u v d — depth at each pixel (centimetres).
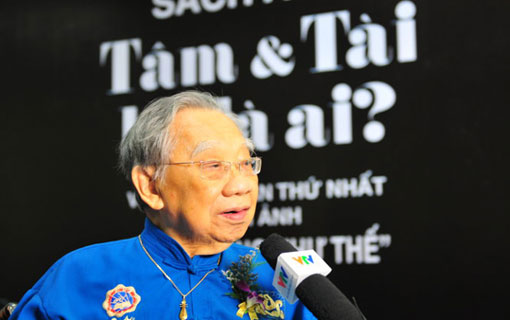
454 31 288
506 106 274
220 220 96
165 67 342
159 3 349
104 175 344
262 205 310
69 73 360
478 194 273
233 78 326
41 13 371
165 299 102
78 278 104
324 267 87
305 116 309
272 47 321
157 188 99
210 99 105
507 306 262
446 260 274
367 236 289
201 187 95
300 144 308
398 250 282
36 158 357
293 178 306
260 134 315
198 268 104
